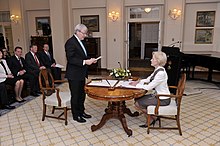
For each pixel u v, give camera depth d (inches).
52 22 294.7
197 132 113.7
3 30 364.8
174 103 115.4
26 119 133.3
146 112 111.4
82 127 121.4
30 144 102.8
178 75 169.8
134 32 321.1
